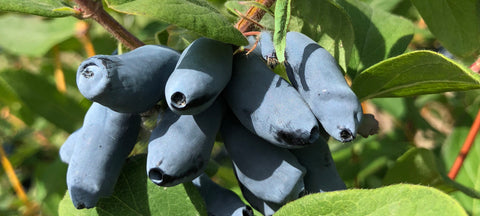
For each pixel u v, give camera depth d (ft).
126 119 0.86
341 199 0.80
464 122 1.20
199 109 0.79
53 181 1.40
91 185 0.85
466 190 1.00
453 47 1.09
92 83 0.78
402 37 1.06
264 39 0.85
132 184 0.92
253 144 0.84
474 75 0.79
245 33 0.86
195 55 0.80
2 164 1.68
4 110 1.66
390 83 0.92
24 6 0.88
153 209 0.91
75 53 1.60
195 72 0.79
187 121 0.81
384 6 1.22
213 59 0.80
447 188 1.06
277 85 0.81
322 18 0.95
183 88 0.78
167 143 0.81
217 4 1.18
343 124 0.79
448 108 1.53
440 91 0.91
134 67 0.80
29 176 1.74
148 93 0.80
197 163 0.82
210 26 0.80
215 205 0.91
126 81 0.79
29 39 1.36
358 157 1.29
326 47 0.95
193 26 0.79
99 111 0.86
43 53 1.34
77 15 0.90
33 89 1.37
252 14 0.89
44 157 1.68
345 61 0.95
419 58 0.86
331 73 0.81
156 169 0.80
